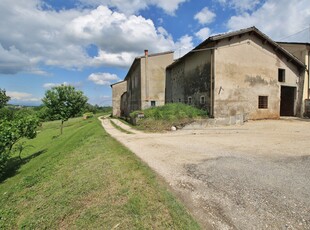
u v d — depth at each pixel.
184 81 16.16
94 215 3.21
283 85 15.01
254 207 3.03
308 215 2.78
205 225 2.69
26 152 13.77
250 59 13.60
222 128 11.33
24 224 3.76
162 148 6.88
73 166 6.15
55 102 18.98
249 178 4.03
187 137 9.01
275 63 14.62
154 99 18.44
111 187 4.02
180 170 4.61
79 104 20.02
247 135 9.08
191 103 15.02
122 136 9.77
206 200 3.28
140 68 18.50
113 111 31.45
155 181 4.02
